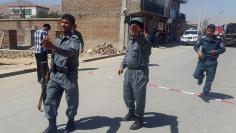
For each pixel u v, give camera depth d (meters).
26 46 28.59
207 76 9.21
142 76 6.41
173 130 6.66
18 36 32.62
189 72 15.13
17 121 7.00
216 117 7.74
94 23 34.66
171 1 53.84
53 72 5.98
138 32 6.32
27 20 32.59
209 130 6.80
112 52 24.58
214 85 11.99
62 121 6.98
